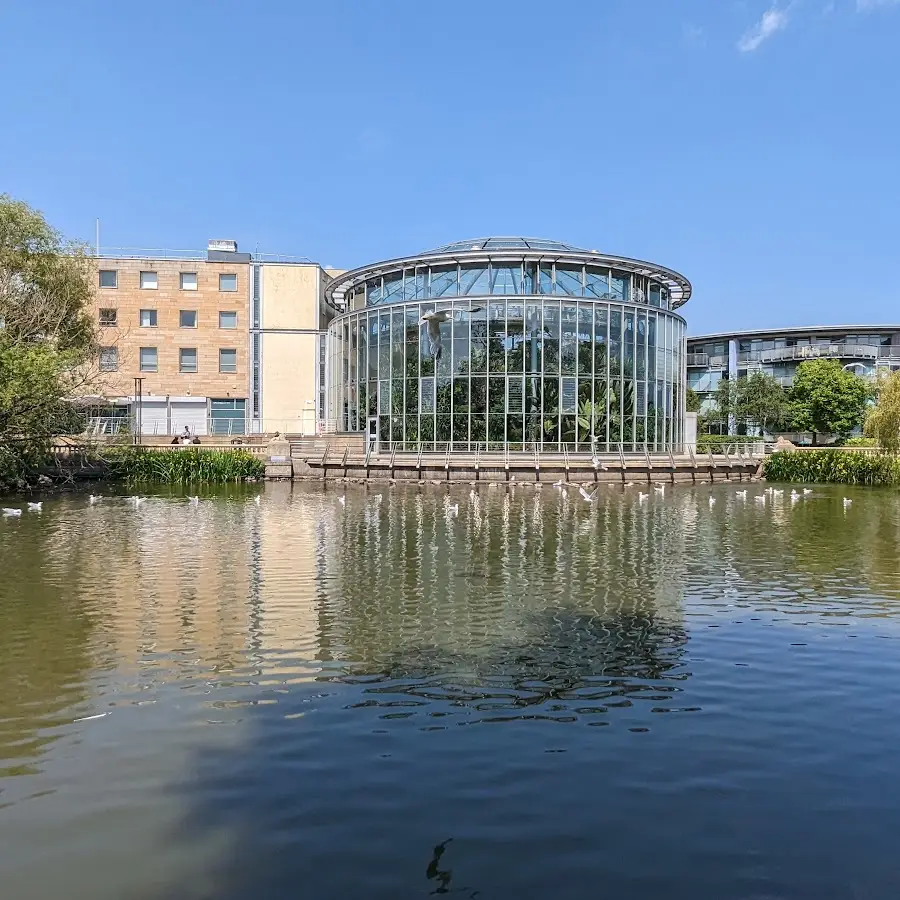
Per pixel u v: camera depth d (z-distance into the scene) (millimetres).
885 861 4934
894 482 37562
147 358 53031
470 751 6551
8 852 4980
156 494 30922
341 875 4746
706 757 6473
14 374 26797
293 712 7406
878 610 11578
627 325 41750
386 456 38781
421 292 42781
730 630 10445
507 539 18656
